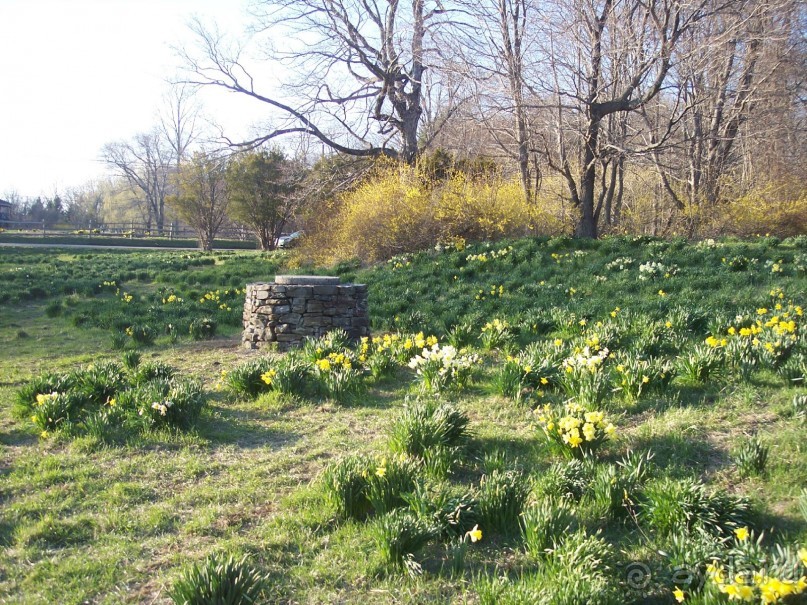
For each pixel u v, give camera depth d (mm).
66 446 5668
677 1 18281
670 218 26109
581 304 10898
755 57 23656
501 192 20859
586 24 20750
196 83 23031
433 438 5109
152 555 3893
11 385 7957
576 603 3004
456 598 3393
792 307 8828
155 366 7555
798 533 3650
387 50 22750
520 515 4016
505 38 20891
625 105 20188
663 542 3721
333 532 4094
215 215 41594
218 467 5211
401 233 20406
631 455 4703
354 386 7098
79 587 3549
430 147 26516
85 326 11977
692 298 10922
